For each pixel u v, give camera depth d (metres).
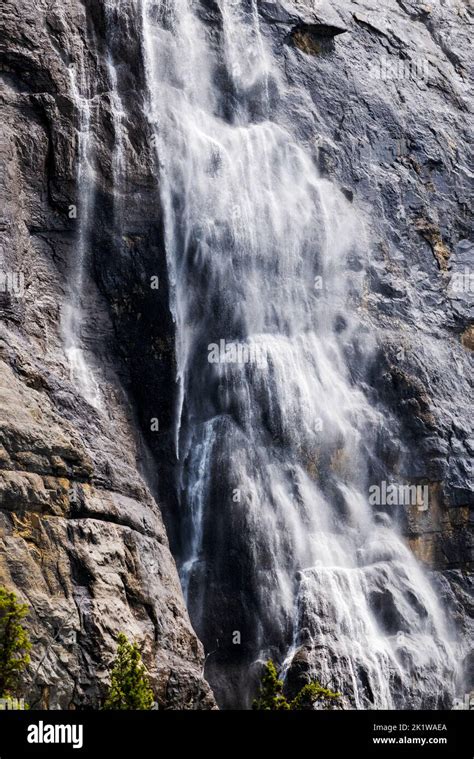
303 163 67.25
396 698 56.47
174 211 61.31
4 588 44.09
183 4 67.06
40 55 58.38
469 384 67.00
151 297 59.38
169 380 58.97
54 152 57.59
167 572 50.59
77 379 55.78
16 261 54.25
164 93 63.09
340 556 59.47
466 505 63.56
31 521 46.69
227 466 57.69
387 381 64.25
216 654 55.28
